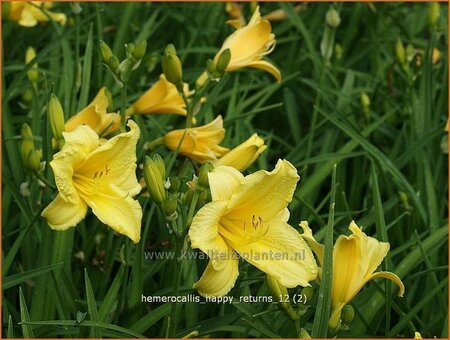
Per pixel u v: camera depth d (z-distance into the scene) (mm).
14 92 1229
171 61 987
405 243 1062
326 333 808
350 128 1188
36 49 1462
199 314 1006
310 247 841
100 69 1227
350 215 1125
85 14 1456
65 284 961
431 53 1271
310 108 1438
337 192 1187
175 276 850
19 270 1041
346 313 834
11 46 1441
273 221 812
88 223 1105
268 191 799
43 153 944
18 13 1284
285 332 922
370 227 1161
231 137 1258
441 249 1106
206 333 922
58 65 1295
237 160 918
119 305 941
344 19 1668
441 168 1221
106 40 1521
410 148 1206
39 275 926
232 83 1412
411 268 998
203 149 1005
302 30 1416
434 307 1047
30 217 972
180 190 1002
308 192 1108
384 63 1592
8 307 965
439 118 1272
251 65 1058
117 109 1186
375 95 1407
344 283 825
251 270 1012
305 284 795
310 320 971
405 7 1772
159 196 835
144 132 1127
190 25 1500
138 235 826
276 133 1444
